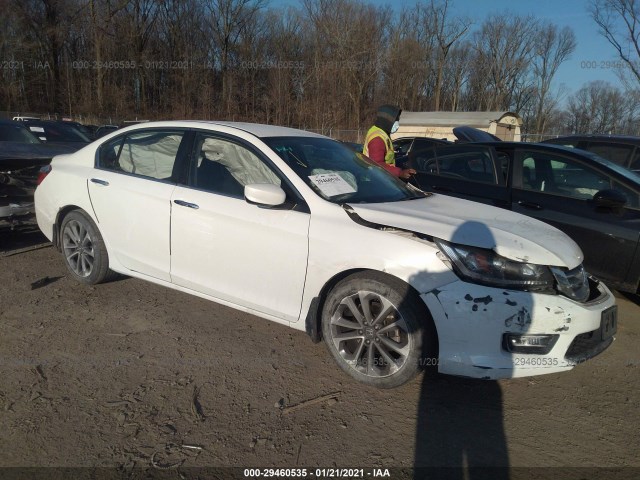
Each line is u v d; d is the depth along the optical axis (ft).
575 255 10.02
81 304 13.51
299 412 9.25
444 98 179.52
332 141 13.66
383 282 9.51
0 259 17.29
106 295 14.19
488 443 8.65
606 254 14.11
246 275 11.18
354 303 9.99
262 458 8.03
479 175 17.30
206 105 125.18
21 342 11.32
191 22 136.36
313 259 10.20
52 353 10.90
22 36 129.59
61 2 128.98
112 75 131.54
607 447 8.66
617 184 14.58
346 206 10.41
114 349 11.20
